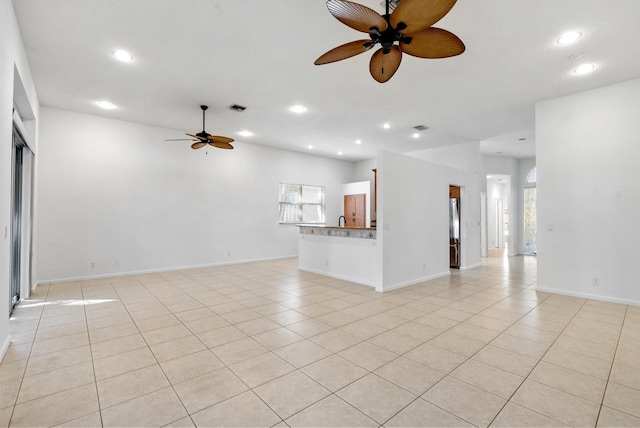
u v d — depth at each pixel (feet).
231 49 11.38
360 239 18.25
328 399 6.72
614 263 14.14
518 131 21.90
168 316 12.17
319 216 32.32
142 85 14.55
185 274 20.83
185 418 6.08
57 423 5.90
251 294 15.60
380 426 5.86
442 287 17.34
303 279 19.36
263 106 17.25
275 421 5.99
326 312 12.71
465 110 17.71
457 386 7.22
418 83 14.14
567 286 15.43
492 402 6.60
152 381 7.44
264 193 27.48
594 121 14.62
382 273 16.29
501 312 12.71
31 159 14.93
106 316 12.14
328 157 32.63
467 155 25.21
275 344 9.57
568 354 8.86
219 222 24.63
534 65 12.35
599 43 10.73
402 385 7.27
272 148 28.07
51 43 10.99
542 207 16.14
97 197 19.15
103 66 12.68
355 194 32.50
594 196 14.64
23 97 12.35
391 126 20.88
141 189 20.79
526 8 8.94
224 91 15.23
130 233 20.36
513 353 8.93
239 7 9.07
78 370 7.95
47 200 17.58
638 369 8.00
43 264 17.48
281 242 28.71
